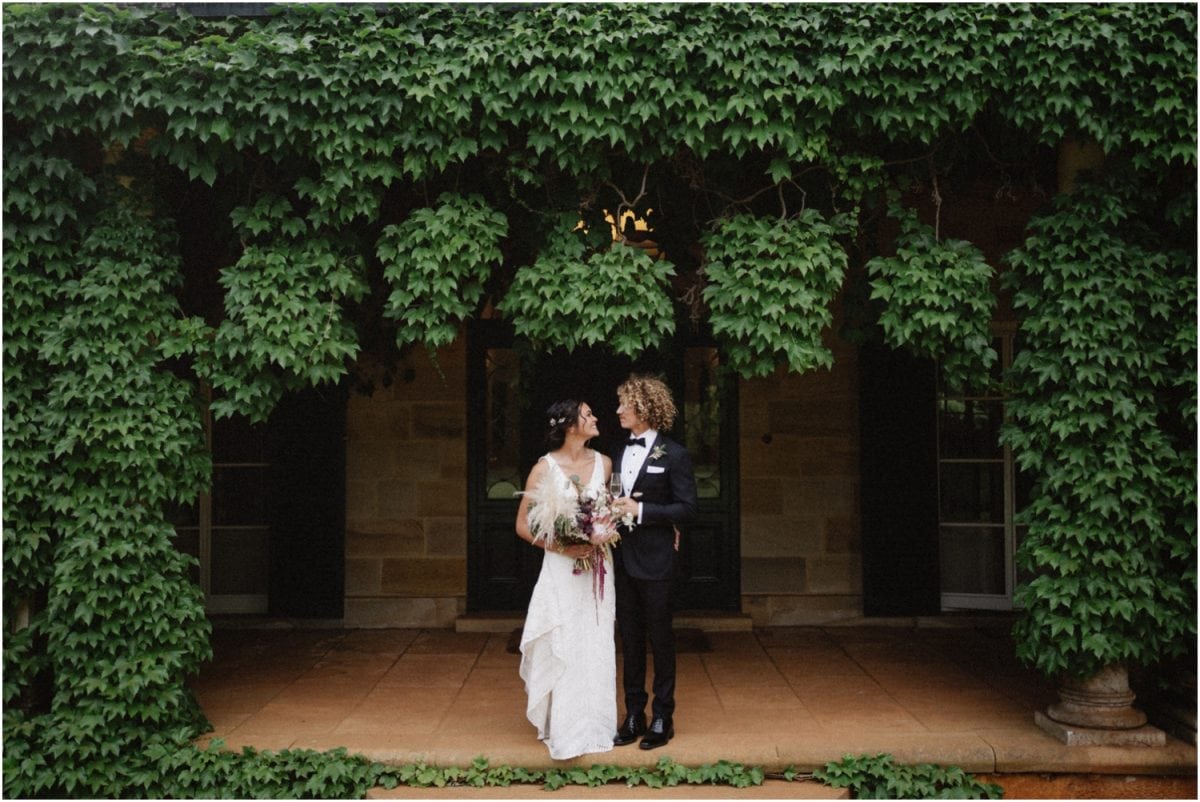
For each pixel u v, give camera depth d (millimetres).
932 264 4770
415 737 4797
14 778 4430
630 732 4668
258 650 6602
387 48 4555
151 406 4781
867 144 4922
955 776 4445
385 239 4891
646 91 4555
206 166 4668
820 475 7270
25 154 4641
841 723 4922
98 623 4707
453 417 7332
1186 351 4535
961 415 7359
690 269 5484
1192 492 4523
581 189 4832
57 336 4660
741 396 7289
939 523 7285
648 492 4625
